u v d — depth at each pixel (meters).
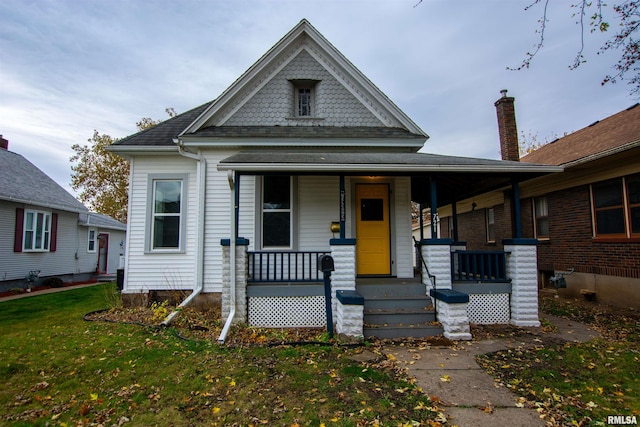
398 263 7.53
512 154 11.52
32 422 2.98
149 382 3.77
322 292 6.30
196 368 4.15
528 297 6.32
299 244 7.53
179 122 9.14
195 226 7.94
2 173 13.45
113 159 22.89
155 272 7.83
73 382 3.78
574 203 8.98
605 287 8.02
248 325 6.22
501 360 4.44
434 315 5.88
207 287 7.59
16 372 4.07
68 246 15.98
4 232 12.38
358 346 5.04
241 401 3.34
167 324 6.10
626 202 7.53
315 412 3.12
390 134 7.94
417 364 4.31
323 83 8.51
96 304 9.17
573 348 4.89
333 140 7.83
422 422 2.93
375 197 7.75
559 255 9.52
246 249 6.38
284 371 4.07
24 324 6.60
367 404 3.26
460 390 3.55
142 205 7.96
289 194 7.66
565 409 3.14
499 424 2.89
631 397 3.38
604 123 10.68
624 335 5.57
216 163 7.79
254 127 8.13
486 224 13.67
